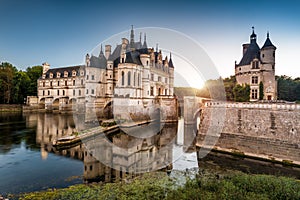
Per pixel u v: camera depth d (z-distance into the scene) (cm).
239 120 1959
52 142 2325
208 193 660
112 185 934
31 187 1116
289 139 1648
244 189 712
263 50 3159
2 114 5169
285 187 733
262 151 1761
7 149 2036
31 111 6022
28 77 7256
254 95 3111
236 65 3438
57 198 884
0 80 6075
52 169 1434
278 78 4419
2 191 1060
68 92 6125
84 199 843
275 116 1764
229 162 1678
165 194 776
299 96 4056
